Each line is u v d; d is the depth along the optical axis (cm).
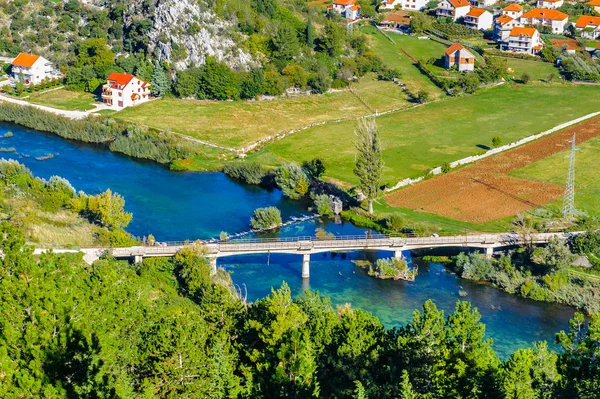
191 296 10888
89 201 13288
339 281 12269
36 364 6744
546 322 11069
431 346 7756
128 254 11962
